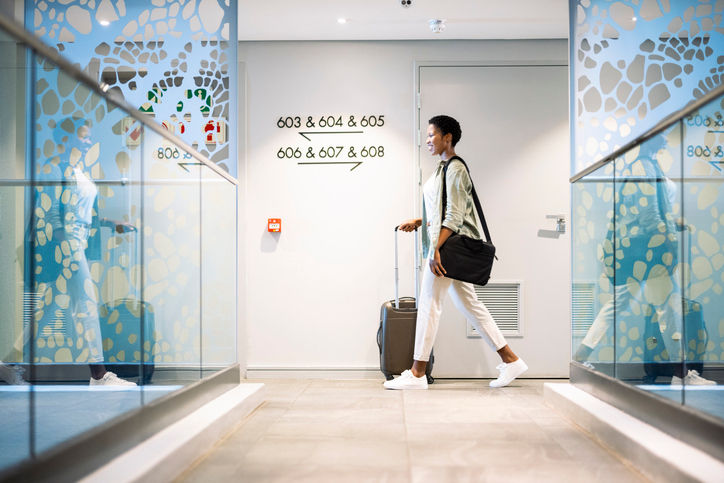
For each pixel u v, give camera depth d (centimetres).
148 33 361
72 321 246
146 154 212
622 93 411
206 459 207
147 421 199
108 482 149
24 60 159
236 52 347
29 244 249
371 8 392
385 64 452
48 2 354
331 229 450
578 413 261
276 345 448
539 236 444
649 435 201
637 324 232
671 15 334
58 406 220
